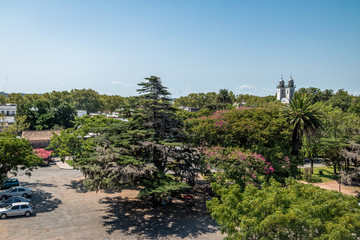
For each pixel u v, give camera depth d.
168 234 20.19
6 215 21.52
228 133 31.58
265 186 16.52
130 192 30.20
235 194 14.96
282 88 129.75
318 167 48.50
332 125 42.88
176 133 27.27
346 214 11.90
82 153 30.92
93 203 26.20
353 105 90.88
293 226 11.45
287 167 29.08
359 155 29.28
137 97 26.36
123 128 24.41
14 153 25.23
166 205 26.56
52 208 24.30
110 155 21.78
